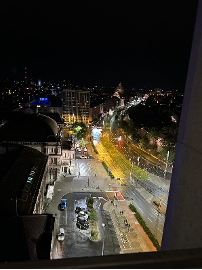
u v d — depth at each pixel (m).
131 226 55.31
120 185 75.31
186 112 6.42
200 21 5.89
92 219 53.53
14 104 156.50
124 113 184.88
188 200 6.09
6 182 42.81
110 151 111.25
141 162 96.38
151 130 107.38
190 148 6.09
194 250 3.44
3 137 77.88
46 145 77.62
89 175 81.81
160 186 75.81
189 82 6.37
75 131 135.62
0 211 36.03
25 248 29.30
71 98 180.38
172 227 6.84
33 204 44.00
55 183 74.88
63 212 59.25
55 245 47.75
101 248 47.72
